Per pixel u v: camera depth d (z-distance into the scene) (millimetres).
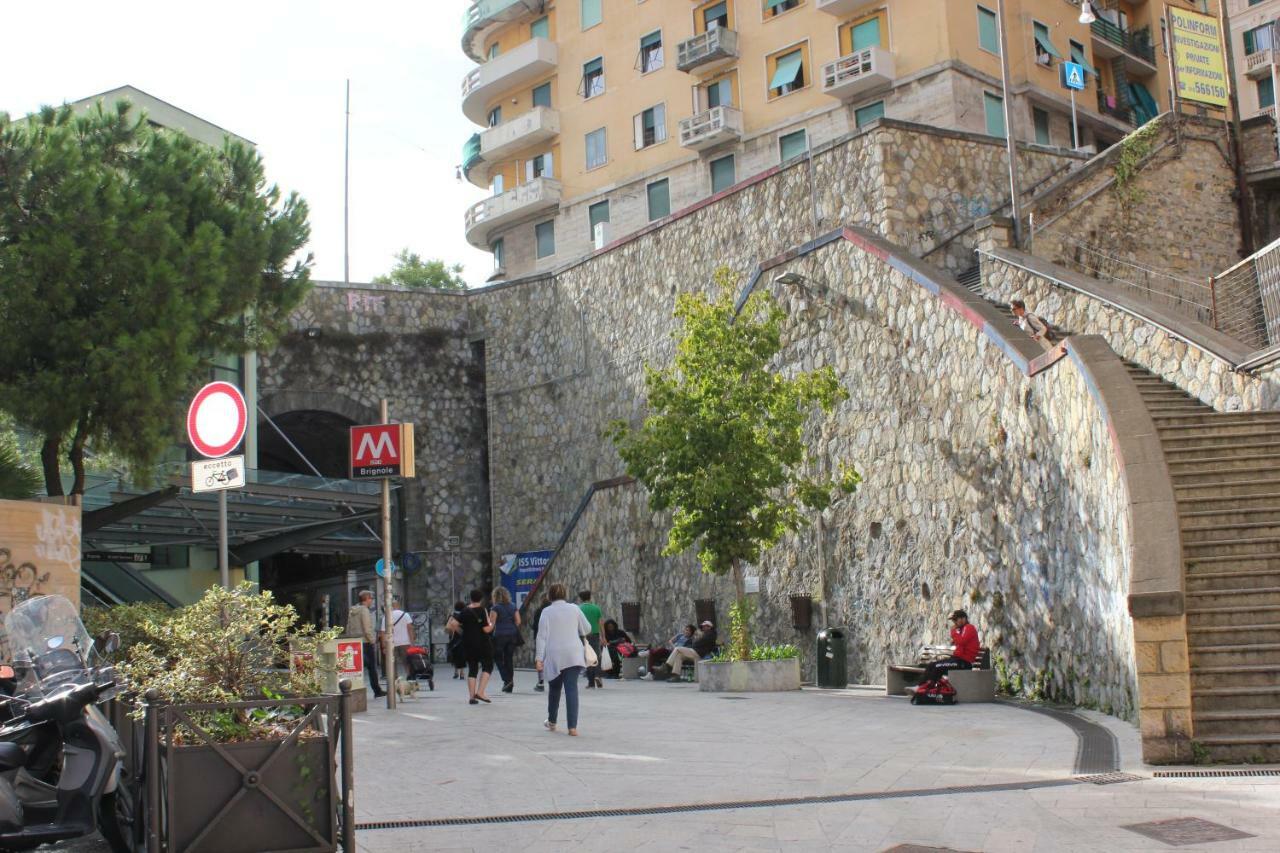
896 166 23531
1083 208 23328
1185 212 24734
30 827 6996
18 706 7633
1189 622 10914
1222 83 25875
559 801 8570
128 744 7680
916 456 19109
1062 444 14445
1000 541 16656
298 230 20141
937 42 34938
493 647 19922
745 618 19516
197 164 18562
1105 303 18672
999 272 21438
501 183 48625
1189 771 8727
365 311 36844
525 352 35938
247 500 22219
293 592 42938
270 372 35312
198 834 6082
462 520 37062
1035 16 37469
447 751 11312
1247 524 12336
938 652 16938
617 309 32156
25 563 12500
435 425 37156
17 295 15688
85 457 19125
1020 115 36469
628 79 43844
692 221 29016
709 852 6809
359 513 24906
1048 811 7559
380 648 22797
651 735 12320
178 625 6926
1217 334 16453
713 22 41281
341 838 6453
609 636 25281
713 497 18562
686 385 19688
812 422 22188
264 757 6234
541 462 35000
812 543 21844
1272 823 6926
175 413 17422
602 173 44500
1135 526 10156
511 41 48781
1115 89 41750
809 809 7957
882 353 20234
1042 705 14523
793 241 25641
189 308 16828
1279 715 9430
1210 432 14406
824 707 15195
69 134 16969
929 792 8414
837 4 36844
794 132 38656
